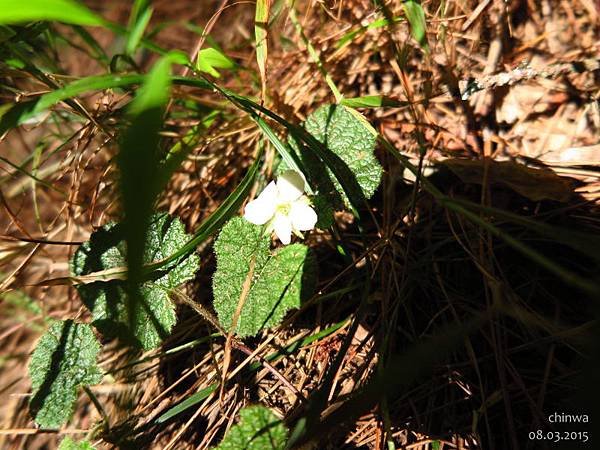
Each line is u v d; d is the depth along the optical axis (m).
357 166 0.17
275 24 0.22
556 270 0.12
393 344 0.16
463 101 0.20
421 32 0.16
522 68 0.19
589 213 0.16
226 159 0.21
